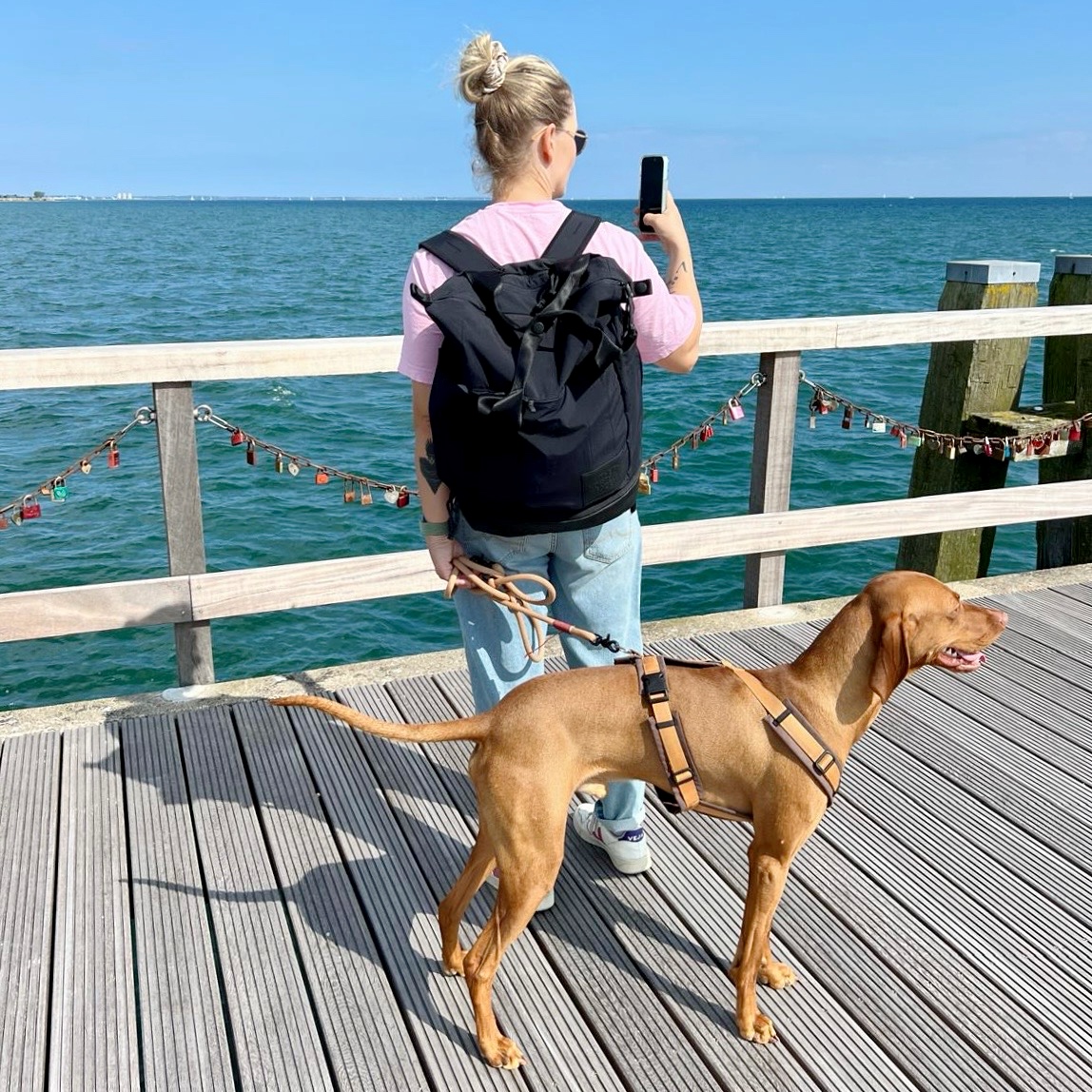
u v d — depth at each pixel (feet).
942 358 20.17
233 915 9.33
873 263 129.29
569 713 7.70
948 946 9.11
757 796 7.77
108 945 8.95
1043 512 16.98
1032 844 10.49
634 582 8.95
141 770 11.51
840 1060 7.91
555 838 7.54
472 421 7.40
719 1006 8.41
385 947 8.97
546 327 7.21
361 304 84.38
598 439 7.70
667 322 8.07
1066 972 8.80
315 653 22.41
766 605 16.16
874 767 11.84
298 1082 7.68
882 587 7.97
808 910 9.55
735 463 33.68
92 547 27.17
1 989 8.45
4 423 40.16
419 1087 7.64
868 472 32.53
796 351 14.90
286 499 31.22
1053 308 16.44
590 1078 7.75
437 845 10.36
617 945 9.09
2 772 11.40
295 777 11.43
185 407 12.46
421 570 13.79
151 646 22.31
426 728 7.72
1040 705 13.20
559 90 7.74
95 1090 7.57
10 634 12.30
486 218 7.75
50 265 143.13
